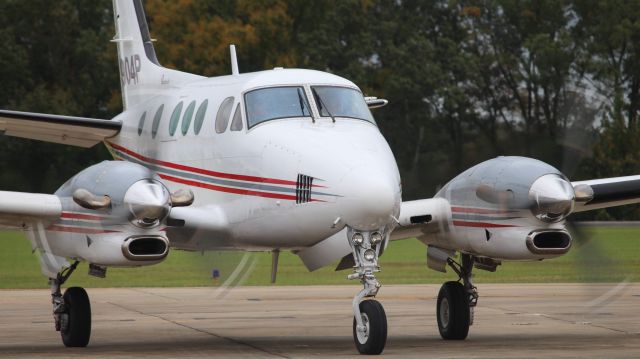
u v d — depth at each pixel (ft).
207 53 525.75
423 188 124.67
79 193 104.68
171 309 165.17
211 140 117.29
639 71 586.86
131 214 104.12
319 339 123.44
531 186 108.68
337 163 101.35
